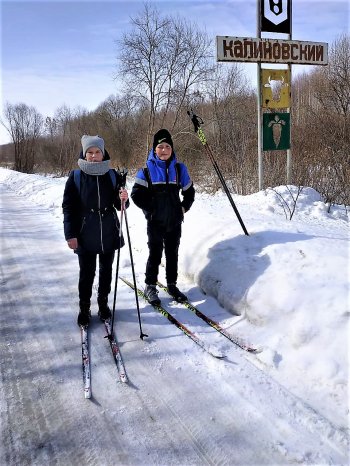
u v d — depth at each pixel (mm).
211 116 17688
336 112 13234
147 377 2928
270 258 3787
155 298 4051
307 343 2936
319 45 7801
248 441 2316
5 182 23234
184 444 2311
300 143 10547
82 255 3623
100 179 3590
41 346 3389
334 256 3623
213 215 5500
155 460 2211
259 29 7367
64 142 34344
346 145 9797
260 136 7832
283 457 2199
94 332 3600
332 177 8688
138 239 6004
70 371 3027
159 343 3379
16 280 4965
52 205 11180
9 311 4078
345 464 2135
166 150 3914
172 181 3951
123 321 3775
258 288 3514
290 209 6984
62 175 30062
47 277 5047
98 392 2775
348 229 5539
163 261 5043
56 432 2416
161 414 2551
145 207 3912
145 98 21719
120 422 2488
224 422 2467
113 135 29344
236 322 3537
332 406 2535
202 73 20594
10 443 2334
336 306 2994
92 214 3574
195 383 2844
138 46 20766
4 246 6617
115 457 2234
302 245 3914
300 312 3113
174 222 3990
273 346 3104
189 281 4523
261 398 2656
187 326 3611
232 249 4156
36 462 2203
